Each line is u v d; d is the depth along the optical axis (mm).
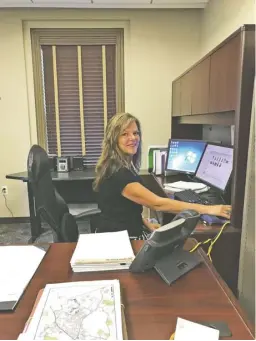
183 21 3463
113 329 676
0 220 3775
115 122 1581
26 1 3104
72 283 862
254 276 1340
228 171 1917
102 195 1651
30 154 1453
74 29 3496
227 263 1537
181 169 2732
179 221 1002
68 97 3676
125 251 1050
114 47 3582
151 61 3537
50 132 3748
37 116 3672
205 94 2039
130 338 678
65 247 1169
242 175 1515
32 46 3510
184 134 3297
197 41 3502
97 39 3543
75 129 3748
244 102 1440
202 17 3371
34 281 919
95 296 792
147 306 793
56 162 3508
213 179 2119
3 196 3732
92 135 3766
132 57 3521
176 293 854
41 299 783
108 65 3621
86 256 1010
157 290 868
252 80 1414
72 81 3639
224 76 1647
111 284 851
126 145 1583
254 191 1356
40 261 1047
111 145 1597
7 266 1011
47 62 3588
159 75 3566
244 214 1434
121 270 975
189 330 684
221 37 2773
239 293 1464
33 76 3555
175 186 2311
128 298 829
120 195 1596
